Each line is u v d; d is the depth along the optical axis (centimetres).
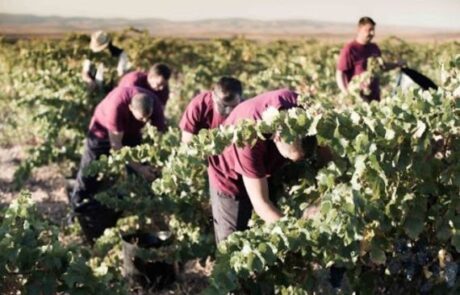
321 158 398
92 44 819
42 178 841
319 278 359
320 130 330
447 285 356
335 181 360
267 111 349
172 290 529
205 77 1198
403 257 351
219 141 354
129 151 532
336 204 326
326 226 322
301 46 1894
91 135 607
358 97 741
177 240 520
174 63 1792
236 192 418
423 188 335
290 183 408
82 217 616
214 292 315
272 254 317
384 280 370
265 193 379
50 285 337
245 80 1166
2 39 1877
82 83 885
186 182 483
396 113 326
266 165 379
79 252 375
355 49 771
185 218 500
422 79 534
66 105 826
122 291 394
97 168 545
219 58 1659
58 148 840
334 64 1221
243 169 373
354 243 325
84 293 340
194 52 1811
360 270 361
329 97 825
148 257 516
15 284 337
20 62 1442
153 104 595
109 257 529
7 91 1167
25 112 980
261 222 398
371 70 741
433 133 334
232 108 475
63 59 1362
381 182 324
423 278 363
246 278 327
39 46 1611
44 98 852
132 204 535
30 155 845
